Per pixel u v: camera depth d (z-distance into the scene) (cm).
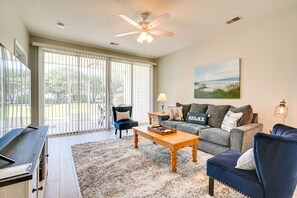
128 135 406
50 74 387
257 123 283
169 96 528
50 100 388
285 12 259
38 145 148
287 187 127
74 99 417
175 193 169
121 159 256
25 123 192
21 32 284
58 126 398
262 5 247
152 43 421
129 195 166
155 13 265
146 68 570
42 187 153
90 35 365
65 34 359
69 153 285
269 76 282
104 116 466
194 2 236
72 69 414
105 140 361
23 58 314
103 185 184
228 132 272
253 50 303
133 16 275
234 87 335
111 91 480
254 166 137
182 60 473
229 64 344
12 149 137
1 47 122
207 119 345
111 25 314
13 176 89
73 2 236
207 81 394
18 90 165
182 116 403
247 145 243
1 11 190
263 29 288
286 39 260
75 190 177
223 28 330
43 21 297
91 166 231
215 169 158
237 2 238
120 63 503
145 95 565
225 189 176
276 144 118
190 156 268
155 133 271
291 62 255
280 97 268
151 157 264
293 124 253
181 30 338
